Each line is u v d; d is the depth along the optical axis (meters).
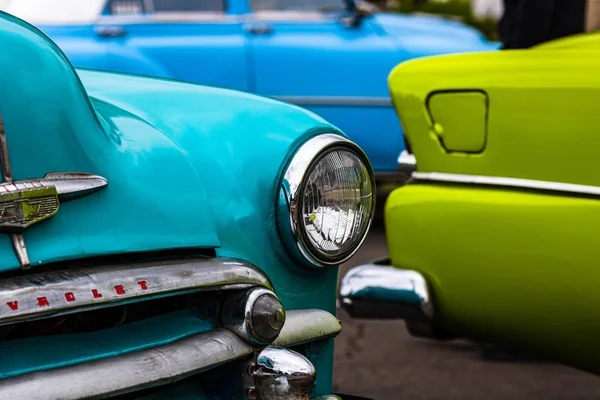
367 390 2.76
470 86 2.14
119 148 1.36
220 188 1.52
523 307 2.07
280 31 5.23
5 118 1.20
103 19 5.14
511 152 2.07
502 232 2.07
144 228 1.33
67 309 1.17
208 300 1.43
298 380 1.35
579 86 1.95
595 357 2.05
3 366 1.18
